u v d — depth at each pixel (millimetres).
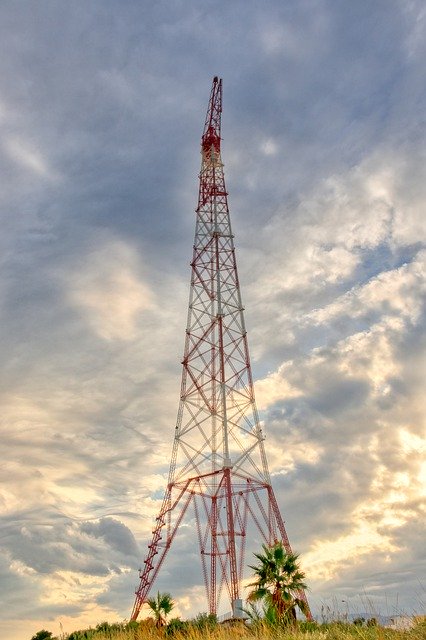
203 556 76438
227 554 74062
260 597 32594
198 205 96938
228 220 95438
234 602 70125
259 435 81688
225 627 28297
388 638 19859
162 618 42750
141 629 38219
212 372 84625
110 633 37938
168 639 32219
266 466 79875
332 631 21922
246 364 84500
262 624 25531
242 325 87125
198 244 93750
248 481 78938
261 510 77812
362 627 21594
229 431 80938
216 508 79438
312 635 22516
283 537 75188
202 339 86938
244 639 24672
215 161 99875
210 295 89312
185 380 85500
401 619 20688
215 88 106875
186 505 81125
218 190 97875
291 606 29516
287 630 23797
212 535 77562
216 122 103875
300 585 32188
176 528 82625
